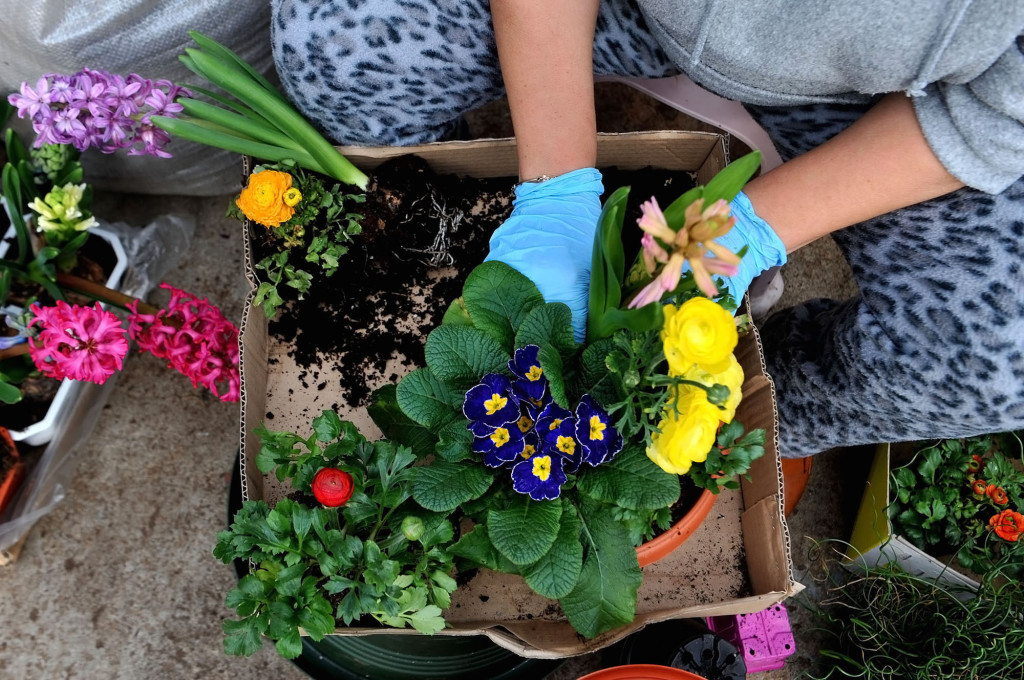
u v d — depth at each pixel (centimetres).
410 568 100
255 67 146
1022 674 137
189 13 125
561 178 108
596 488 91
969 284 102
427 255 127
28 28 119
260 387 119
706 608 100
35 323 124
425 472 92
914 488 149
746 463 94
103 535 160
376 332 126
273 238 124
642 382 84
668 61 127
